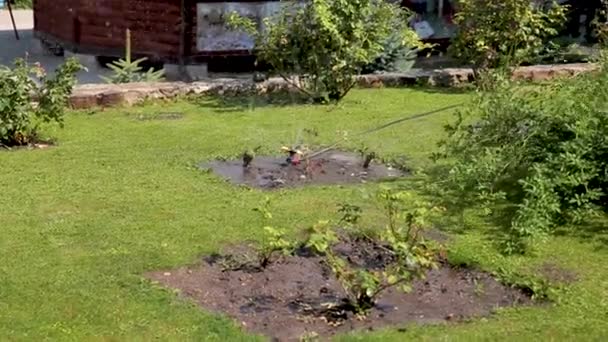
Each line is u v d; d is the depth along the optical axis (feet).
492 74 35.53
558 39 53.67
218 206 23.21
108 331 15.92
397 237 18.34
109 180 25.46
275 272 18.99
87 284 17.94
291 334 16.19
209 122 33.96
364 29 38.24
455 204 23.90
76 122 33.58
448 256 19.94
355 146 30.04
